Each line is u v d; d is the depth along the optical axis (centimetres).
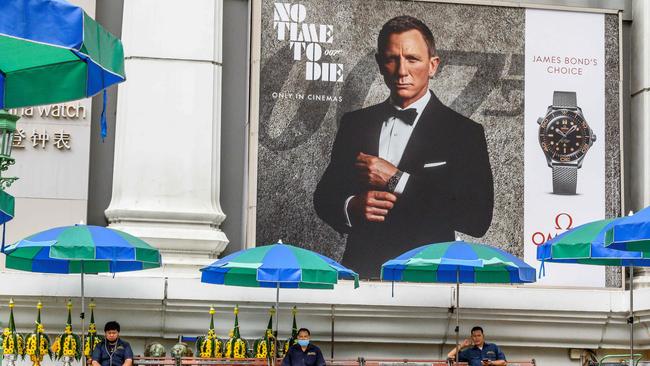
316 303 1842
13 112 1820
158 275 1805
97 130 1888
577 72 1980
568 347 1942
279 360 1738
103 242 1503
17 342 1692
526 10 1972
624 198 2008
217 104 1886
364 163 1900
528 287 1919
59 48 1059
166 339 1827
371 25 1931
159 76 1856
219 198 1891
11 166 1828
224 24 1948
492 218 1928
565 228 1948
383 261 1884
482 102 1948
